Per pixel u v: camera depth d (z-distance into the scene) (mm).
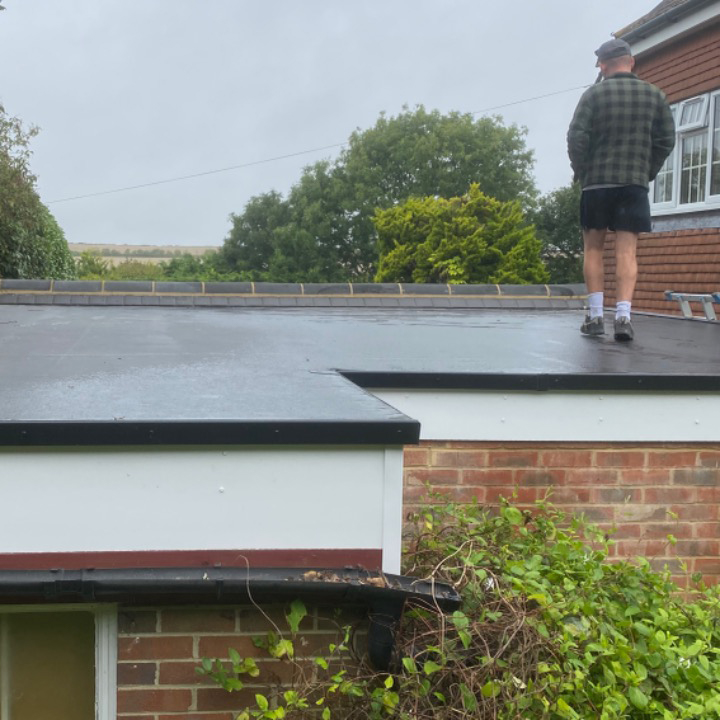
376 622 2945
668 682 3289
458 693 2939
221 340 5426
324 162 46875
